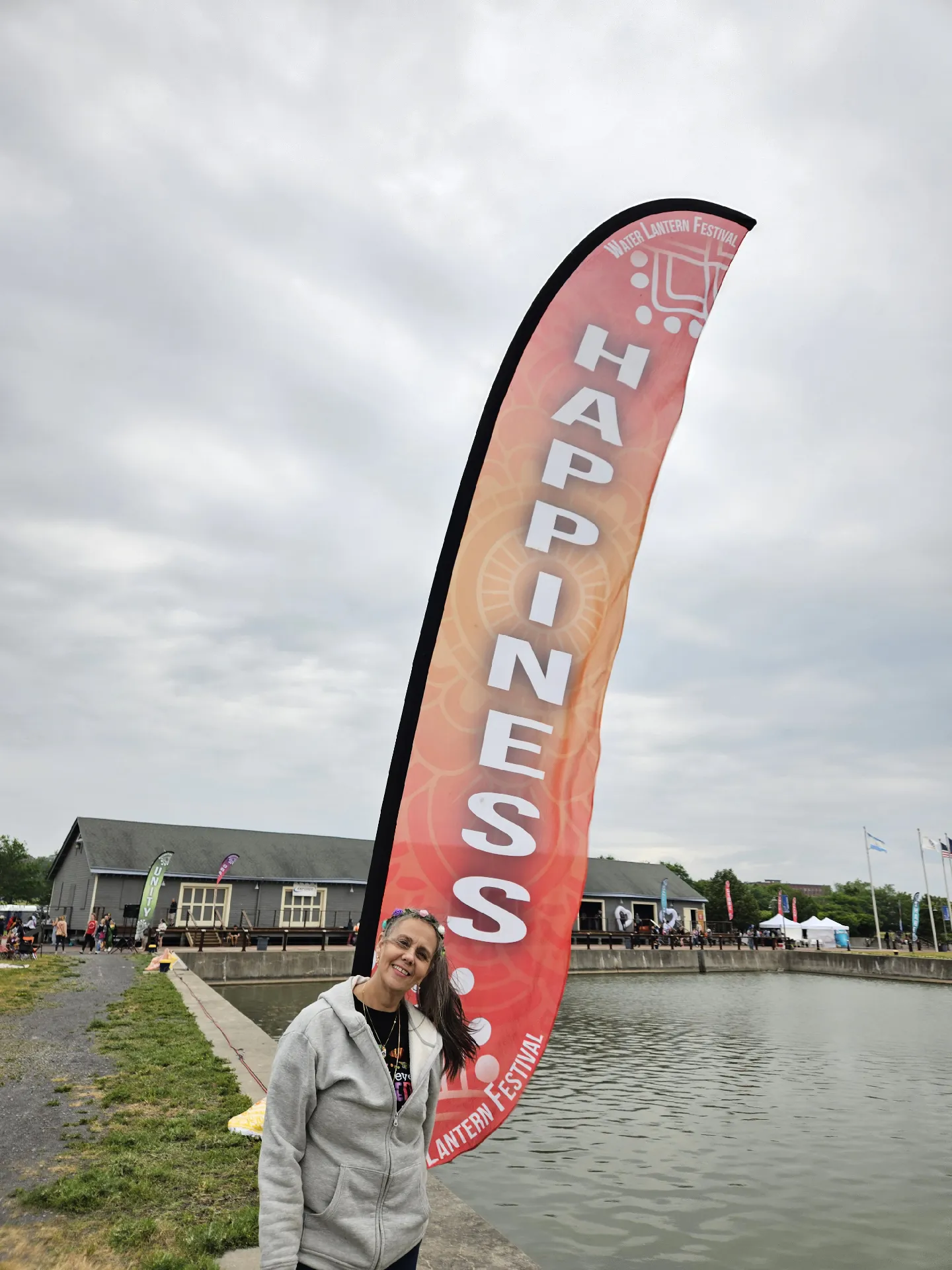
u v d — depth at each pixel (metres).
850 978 44.66
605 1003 30.30
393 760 4.88
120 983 20.53
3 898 70.19
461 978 4.66
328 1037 2.57
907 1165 10.93
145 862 39.28
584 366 5.70
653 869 59.78
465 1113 4.55
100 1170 6.34
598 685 5.34
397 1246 2.50
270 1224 2.35
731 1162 10.92
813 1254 8.12
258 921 41.41
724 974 46.44
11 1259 4.80
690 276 6.12
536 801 5.04
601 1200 9.40
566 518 5.44
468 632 5.09
